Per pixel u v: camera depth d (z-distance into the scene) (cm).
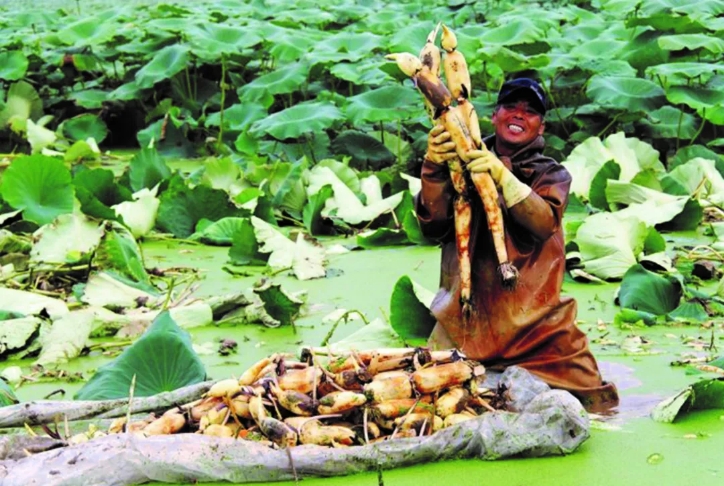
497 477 500
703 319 739
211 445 503
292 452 503
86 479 489
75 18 1694
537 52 1307
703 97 1203
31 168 962
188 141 1383
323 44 1337
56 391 619
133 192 1087
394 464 509
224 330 744
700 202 1046
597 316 757
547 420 522
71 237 858
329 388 531
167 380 592
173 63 1380
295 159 1255
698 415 575
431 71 552
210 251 956
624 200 1020
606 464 514
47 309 756
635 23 1319
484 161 549
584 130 1314
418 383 522
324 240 994
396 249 952
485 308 579
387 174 1139
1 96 1456
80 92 1480
